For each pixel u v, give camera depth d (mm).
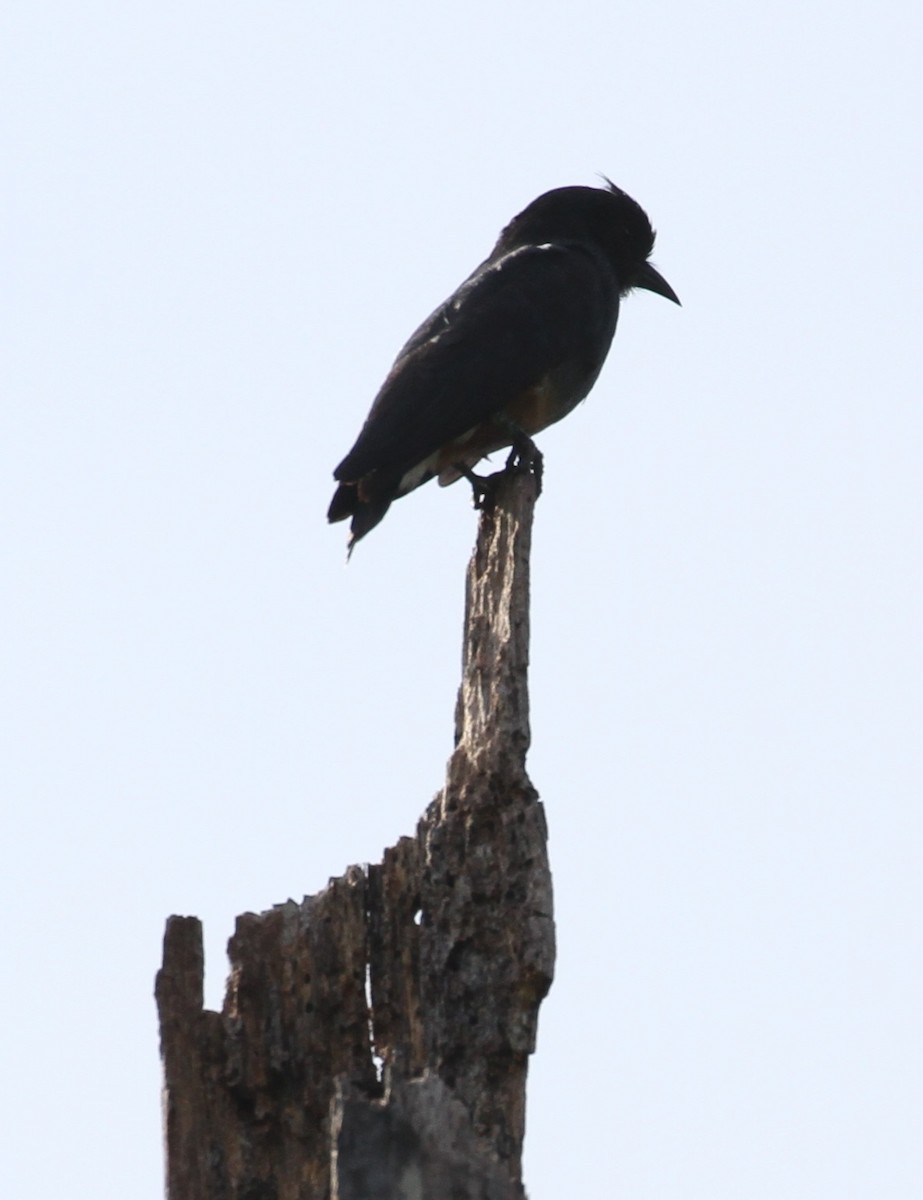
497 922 11375
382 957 11664
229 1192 11477
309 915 11773
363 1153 9039
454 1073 11219
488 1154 9531
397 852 11758
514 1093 11188
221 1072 11625
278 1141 11570
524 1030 11234
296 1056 11570
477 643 12414
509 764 11656
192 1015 11664
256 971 11695
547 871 11469
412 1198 8977
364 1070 11547
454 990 11336
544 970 11258
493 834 11555
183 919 11805
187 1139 11500
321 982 11656
